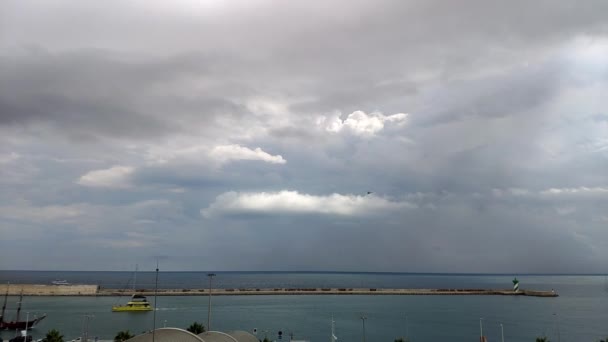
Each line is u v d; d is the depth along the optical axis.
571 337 159.62
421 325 187.62
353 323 192.62
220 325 182.50
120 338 109.38
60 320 190.12
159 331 78.56
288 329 173.50
